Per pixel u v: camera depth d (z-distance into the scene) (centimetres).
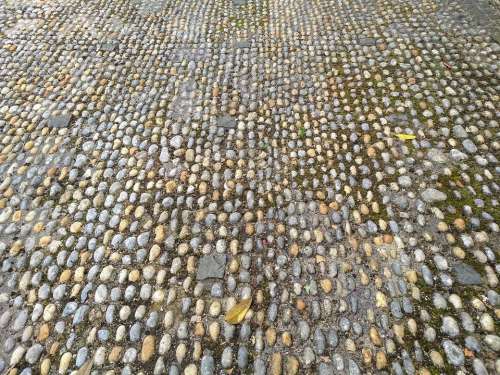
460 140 166
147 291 130
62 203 156
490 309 120
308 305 125
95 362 117
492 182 151
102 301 129
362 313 123
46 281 134
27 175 166
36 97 201
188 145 174
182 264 136
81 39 237
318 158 166
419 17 233
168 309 126
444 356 113
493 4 235
